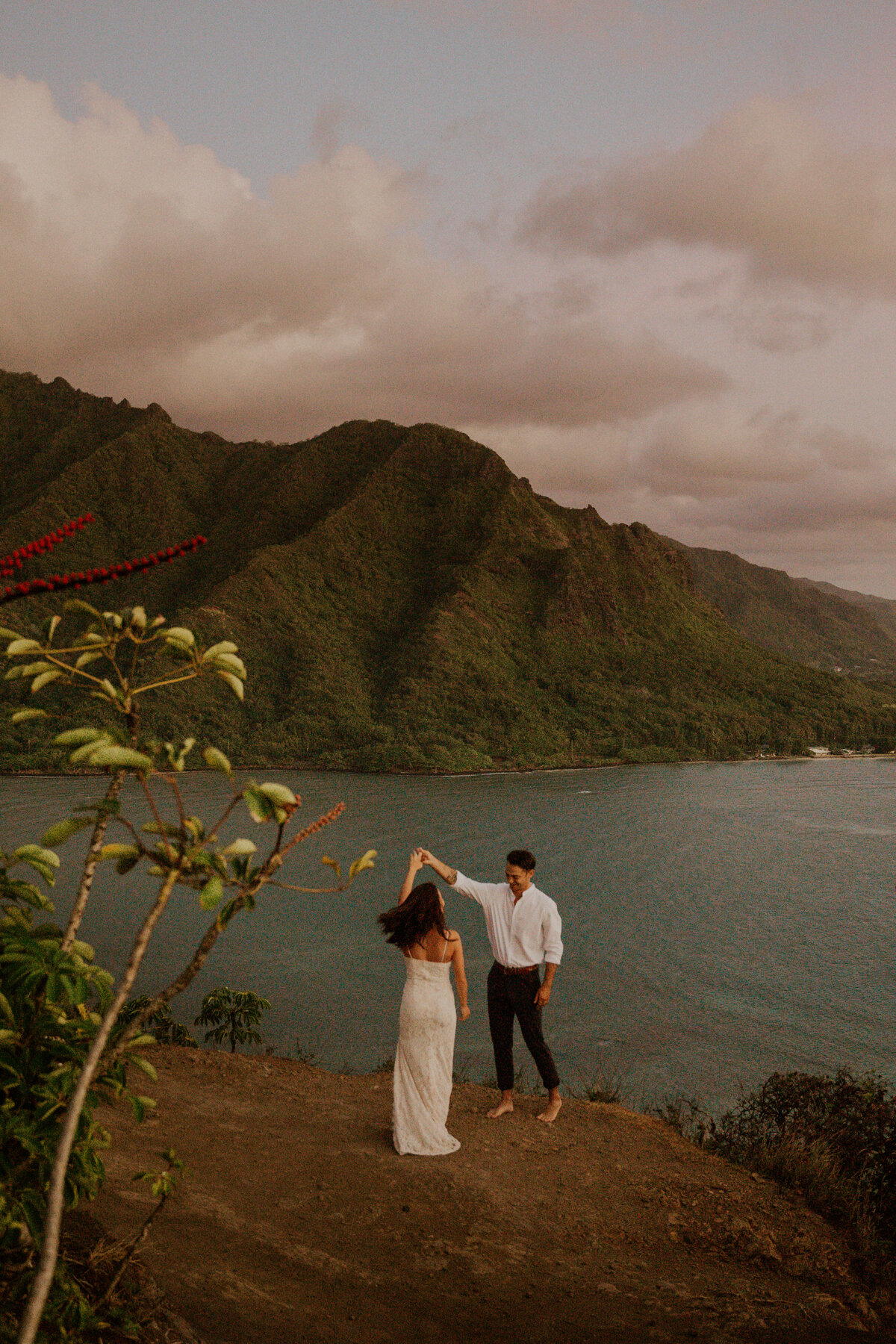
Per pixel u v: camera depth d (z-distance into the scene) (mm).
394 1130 4617
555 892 87500
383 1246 3549
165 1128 4676
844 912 80062
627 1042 50344
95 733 1698
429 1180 4219
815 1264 3777
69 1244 2537
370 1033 50875
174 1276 2867
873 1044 50594
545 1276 3451
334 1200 3932
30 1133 1772
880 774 187125
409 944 4637
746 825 121875
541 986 5285
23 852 2057
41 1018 1906
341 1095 5703
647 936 73125
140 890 81562
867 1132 5188
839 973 63750
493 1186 4230
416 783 163875
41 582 1692
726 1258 3768
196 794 126062
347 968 63125
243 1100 5379
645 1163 4738
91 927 70000
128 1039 1902
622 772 187125
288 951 67188
